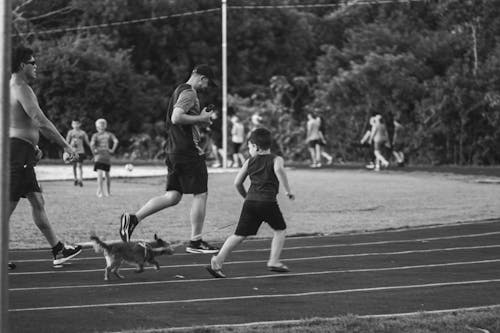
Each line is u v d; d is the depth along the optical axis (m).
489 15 70.50
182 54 84.69
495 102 63.75
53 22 84.69
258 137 15.45
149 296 13.19
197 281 14.66
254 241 20.44
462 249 18.83
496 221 24.77
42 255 17.92
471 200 31.73
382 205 29.97
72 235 21.25
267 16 87.75
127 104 77.38
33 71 15.59
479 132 65.94
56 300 12.84
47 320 11.39
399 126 61.12
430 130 66.31
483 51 70.56
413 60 71.19
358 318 10.97
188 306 12.38
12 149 15.46
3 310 8.03
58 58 74.38
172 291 13.66
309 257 17.64
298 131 71.19
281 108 73.38
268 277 15.07
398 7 80.56
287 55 89.75
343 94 71.00
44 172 49.19
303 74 89.69
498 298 13.04
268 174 15.35
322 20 92.12
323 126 64.19
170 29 82.94
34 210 15.98
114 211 27.23
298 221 24.91
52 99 74.50
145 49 85.44
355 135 70.00
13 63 15.46
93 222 24.16
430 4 78.38
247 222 15.23
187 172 17.64
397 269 15.98
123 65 77.31
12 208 15.65
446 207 29.14
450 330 10.34
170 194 17.66
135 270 15.62
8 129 8.05
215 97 84.62
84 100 74.88
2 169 8.01
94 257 17.58
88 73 74.69
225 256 15.11
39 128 15.92
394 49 74.44
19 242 19.84
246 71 85.94
